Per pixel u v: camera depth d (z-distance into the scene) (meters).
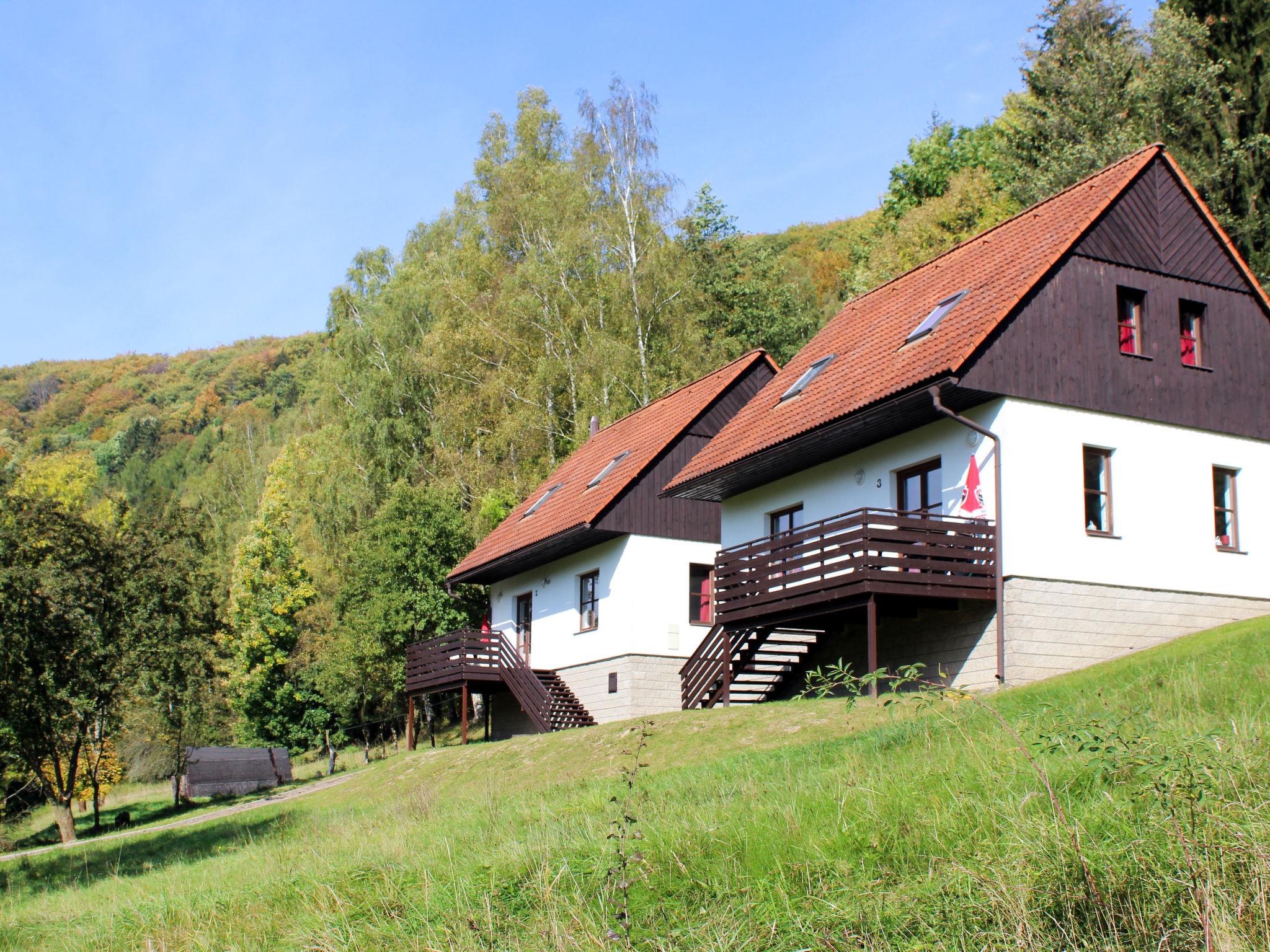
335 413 49.53
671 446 27.41
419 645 31.14
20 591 18.64
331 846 13.59
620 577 26.88
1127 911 6.65
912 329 21.17
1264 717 9.91
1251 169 30.64
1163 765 7.54
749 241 59.03
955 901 7.07
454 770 22.84
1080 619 18.62
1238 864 6.80
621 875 8.27
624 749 19.59
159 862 18.77
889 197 53.47
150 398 142.00
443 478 43.12
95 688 20.30
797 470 23.12
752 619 21.05
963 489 19.00
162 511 26.97
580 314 40.16
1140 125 33.72
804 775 11.41
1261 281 29.69
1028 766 9.06
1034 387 18.77
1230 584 20.20
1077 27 37.47
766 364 28.56
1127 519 19.34
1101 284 19.83
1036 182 34.69
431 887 9.91
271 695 45.88
